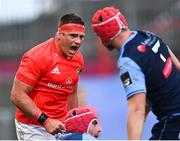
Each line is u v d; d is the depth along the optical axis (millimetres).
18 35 46500
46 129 18766
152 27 45344
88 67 42344
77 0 45750
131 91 15859
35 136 19859
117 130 39188
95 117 15984
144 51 16234
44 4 47625
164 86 16391
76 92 20484
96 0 45500
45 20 46938
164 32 45719
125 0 45094
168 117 16406
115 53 42812
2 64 45375
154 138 16625
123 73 16062
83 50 43625
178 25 45938
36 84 19375
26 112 19000
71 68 19578
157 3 46094
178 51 45406
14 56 45688
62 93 19656
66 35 19000
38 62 19047
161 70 16328
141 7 45625
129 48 16234
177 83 16562
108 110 39625
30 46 46188
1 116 44750
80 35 19125
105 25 16344
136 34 16562
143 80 15992
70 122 15844
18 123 20094
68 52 19203
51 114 19656
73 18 19047
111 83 40562
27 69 19031
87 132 15781
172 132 16359
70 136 15578
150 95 16531
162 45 16812
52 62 19250
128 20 44906
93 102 40125
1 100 45062
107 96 40031
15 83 19094
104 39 16562
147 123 34844
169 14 46312
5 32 46500
